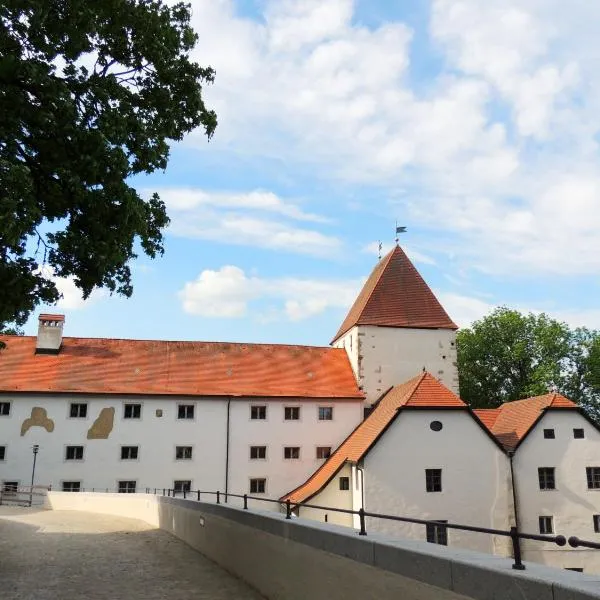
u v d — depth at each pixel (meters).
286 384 41.44
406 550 5.39
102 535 18.17
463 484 32.03
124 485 36.78
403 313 44.25
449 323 44.59
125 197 11.41
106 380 38.78
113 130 11.38
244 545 10.37
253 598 9.15
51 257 12.14
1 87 10.26
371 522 30.56
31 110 10.48
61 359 39.97
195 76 14.13
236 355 44.00
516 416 37.81
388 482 31.34
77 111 11.25
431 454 32.09
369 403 41.94
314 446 39.62
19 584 10.16
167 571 11.49
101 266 11.70
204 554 13.52
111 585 10.20
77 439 36.75
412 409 32.50
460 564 4.67
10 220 8.99
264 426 39.34
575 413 35.31
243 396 39.34
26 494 34.38
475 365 59.41
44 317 40.88
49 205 11.65
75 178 10.80
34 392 36.62
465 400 58.78
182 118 14.12
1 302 11.06
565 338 56.91
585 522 33.66
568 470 34.28
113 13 12.05
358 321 43.34
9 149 10.88
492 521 31.95
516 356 56.88
